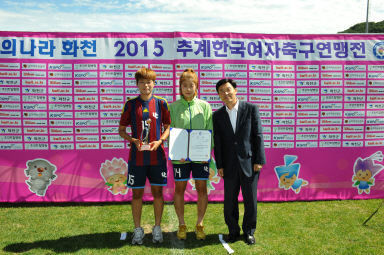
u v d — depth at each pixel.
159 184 3.15
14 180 4.26
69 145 4.27
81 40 4.18
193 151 3.13
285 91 4.36
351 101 4.43
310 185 4.49
